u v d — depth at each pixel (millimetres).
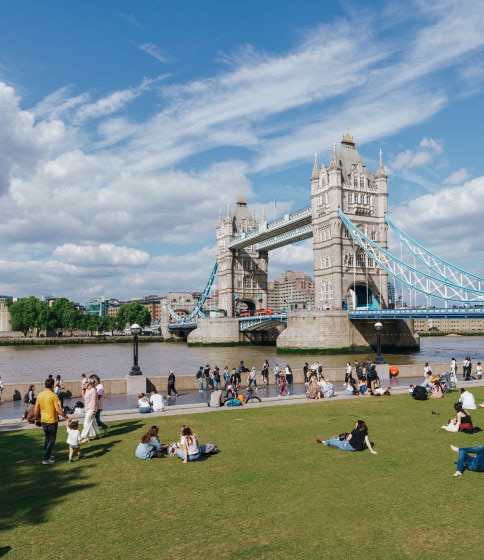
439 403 31453
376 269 127188
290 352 117875
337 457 19062
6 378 76500
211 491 15656
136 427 24891
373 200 129500
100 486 16203
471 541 12367
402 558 11625
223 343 166250
